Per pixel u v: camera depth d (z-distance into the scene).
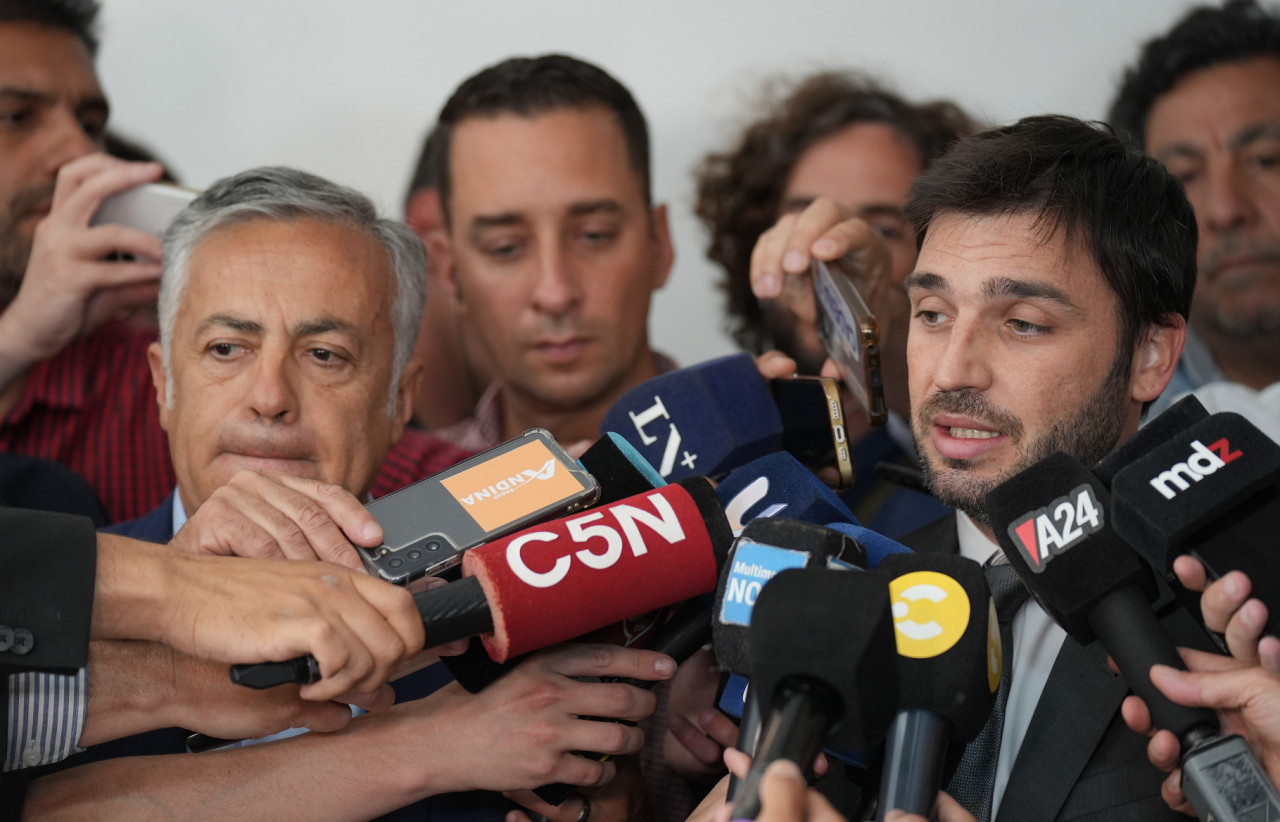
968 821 1.63
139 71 4.39
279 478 2.04
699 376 2.45
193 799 2.02
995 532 1.80
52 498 3.15
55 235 3.43
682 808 2.80
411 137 4.46
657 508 1.86
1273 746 1.56
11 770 1.96
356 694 2.01
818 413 2.38
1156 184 2.13
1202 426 1.66
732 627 1.73
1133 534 1.64
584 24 4.45
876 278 3.21
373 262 2.63
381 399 2.64
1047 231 2.03
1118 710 1.93
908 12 4.28
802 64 4.36
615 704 2.09
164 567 1.79
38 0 3.63
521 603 1.74
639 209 3.79
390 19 4.44
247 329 2.50
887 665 1.52
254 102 4.43
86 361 3.65
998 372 2.05
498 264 3.74
